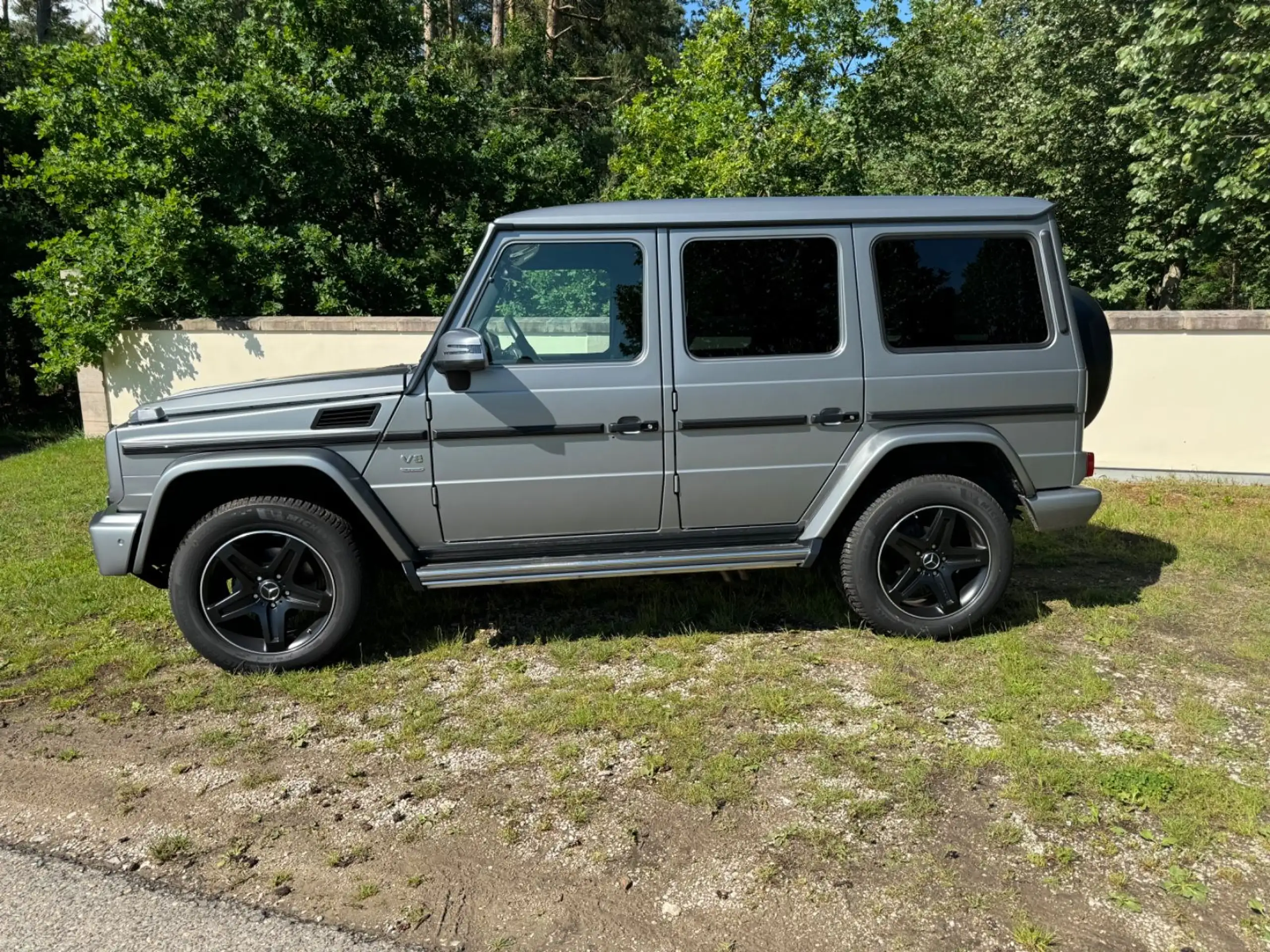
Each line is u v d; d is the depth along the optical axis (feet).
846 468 13.24
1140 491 23.44
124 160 34.55
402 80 41.91
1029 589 15.99
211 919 7.95
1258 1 31.24
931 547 13.53
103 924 7.89
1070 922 7.68
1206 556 17.72
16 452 34.81
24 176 42.86
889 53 46.19
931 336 13.25
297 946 7.58
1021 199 13.52
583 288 12.69
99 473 27.78
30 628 14.75
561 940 7.61
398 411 12.39
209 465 12.14
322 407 12.37
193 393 13.52
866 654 13.28
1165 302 50.16
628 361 12.71
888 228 13.07
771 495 13.25
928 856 8.61
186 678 12.87
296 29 40.52
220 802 9.82
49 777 10.37
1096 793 9.59
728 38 42.24
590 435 12.65
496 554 13.03
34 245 34.30
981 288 13.33
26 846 9.09
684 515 13.20
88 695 12.41
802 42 43.88
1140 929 7.57
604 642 13.88
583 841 8.98
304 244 36.99
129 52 37.42
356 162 41.96
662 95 46.16
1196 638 13.78
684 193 41.91
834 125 44.93
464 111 45.55
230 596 12.73
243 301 35.14
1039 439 13.53
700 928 7.72
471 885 8.36
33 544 19.76
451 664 13.25
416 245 43.32
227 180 36.27
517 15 77.51
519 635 14.29
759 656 13.25
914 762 10.25
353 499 12.20
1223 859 8.50
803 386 12.92
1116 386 24.82
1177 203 41.70
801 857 8.64
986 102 54.75
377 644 13.97
